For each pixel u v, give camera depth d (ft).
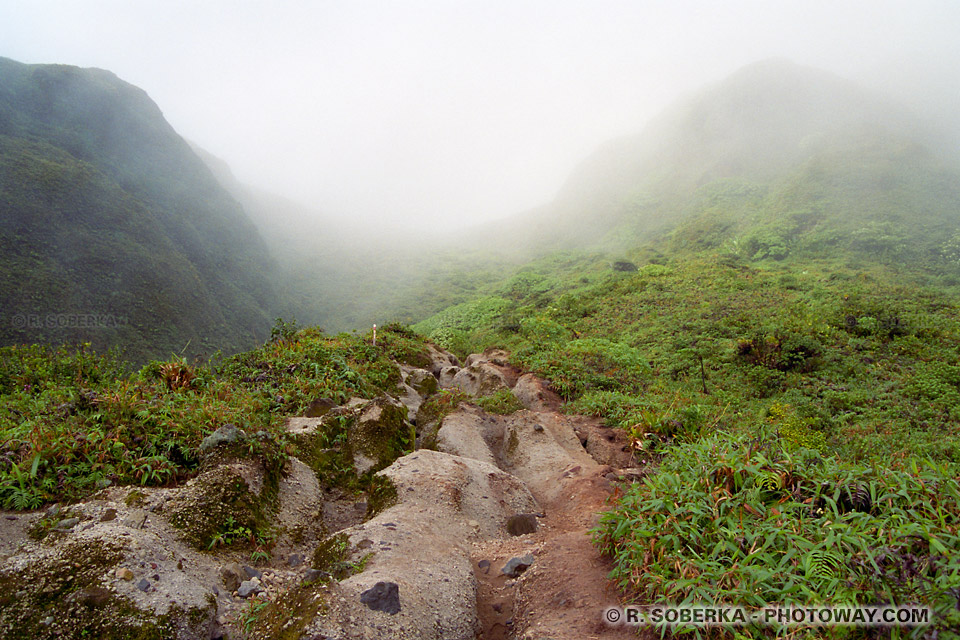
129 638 9.09
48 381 23.16
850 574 9.00
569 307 79.82
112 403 18.66
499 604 12.18
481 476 19.11
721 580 9.57
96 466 14.98
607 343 47.80
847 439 28.48
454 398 30.55
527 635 10.09
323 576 10.16
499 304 114.01
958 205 140.77
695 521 11.20
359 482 19.79
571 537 14.05
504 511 17.79
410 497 16.21
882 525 9.86
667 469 14.88
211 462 15.81
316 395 26.45
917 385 36.81
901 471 11.71
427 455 19.19
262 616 9.83
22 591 9.58
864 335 51.21
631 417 26.84
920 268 105.81
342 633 8.98
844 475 12.04
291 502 16.44
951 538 9.00
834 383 39.45
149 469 15.60
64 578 9.92
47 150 181.98
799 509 11.73
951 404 33.53
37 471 14.12
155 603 9.77
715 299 73.26
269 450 16.89
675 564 10.21
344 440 21.61
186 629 9.62
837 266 105.09
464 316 113.80
